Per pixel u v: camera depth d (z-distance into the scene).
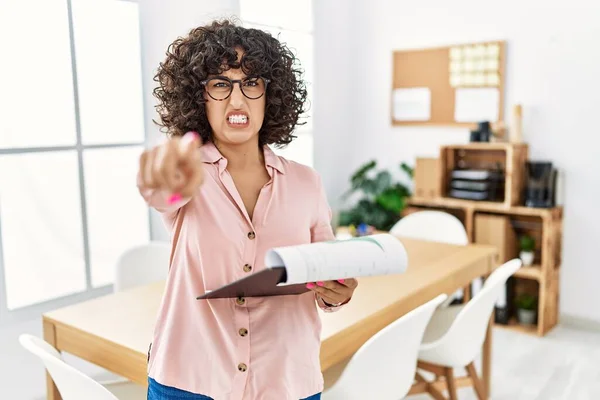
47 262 2.67
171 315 1.04
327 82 4.21
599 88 3.42
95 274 2.89
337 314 1.83
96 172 2.84
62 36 2.62
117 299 2.02
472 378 2.48
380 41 4.27
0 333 2.43
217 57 1.00
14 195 2.52
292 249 0.89
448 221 3.04
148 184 0.76
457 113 3.95
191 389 1.02
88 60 2.74
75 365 2.65
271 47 1.07
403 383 1.79
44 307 2.59
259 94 1.04
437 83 4.02
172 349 1.03
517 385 2.85
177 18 3.09
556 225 3.52
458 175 3.76
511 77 3.72
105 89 2.82
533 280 3.77
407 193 4.02
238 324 1.02
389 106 4.29
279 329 1.04
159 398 1.05
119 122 2.90
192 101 1.04
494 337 3.48
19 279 2.58
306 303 1.08
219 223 1.00
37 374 2.57
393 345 1.65
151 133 3.02
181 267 1.04
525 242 3.63
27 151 2.52
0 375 2.45
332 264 0.88
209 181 1.02
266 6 3.67
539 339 3.44
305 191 1.09
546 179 3.49
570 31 3.47
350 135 4.50
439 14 3.96
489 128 3.68
